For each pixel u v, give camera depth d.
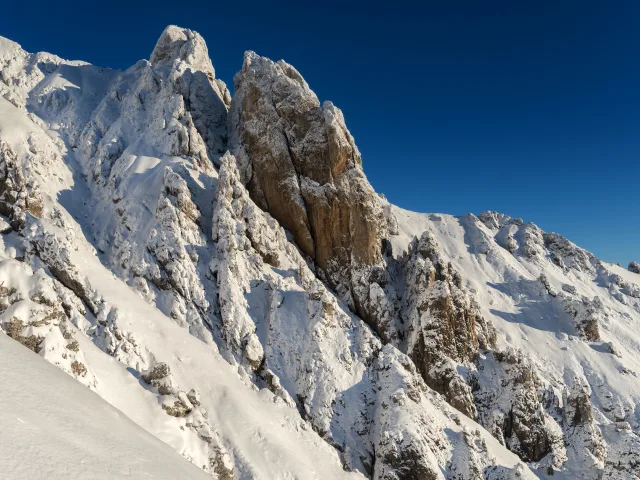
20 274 30.80
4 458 7.41
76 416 11.35
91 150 76.75
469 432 49.19
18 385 10.91
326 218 69.88
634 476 51.16
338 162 70.81
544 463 55.88
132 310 47.53
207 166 71.56
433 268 66.19
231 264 56.69
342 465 44.81
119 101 88.75
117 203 64.00
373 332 64.31
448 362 59.56
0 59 101.25
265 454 39.50
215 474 36.72
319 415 48.22
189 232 59.12
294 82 76.38
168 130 72.56
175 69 83.50
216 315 54.44
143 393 37.34
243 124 78.44
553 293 95.81
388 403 48.44
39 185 60.09
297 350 53.22
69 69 101.44
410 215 124.69
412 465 43.75
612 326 98.25
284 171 72.06
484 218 132.50
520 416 57.75
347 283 68.31
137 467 10.40
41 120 80.25
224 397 43.50
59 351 28.19
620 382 75.81
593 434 58.25
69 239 52.81
